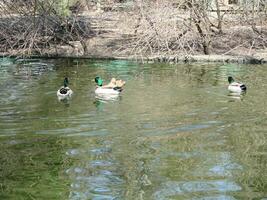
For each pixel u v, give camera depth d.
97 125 12.80
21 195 8.87
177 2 24.91
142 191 8.96
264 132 12.30
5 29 26.17
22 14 27.08
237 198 8.69
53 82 18.41
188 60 23.31
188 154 10.82
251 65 22.30
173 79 18.97
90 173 9.81
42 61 23.77
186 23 25.47
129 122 13.11
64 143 11.49
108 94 16.11
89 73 20.39
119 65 22.39
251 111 14.27
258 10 27.00
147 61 23.33
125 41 27.73
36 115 13.73
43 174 9.77
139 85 17.84
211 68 21.56
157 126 12.76
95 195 8.82
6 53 25.12
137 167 10.11
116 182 9.38
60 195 8.81
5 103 15.05
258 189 9.06
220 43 26.70
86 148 11.19
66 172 9.84
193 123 13.06
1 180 9.52
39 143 11.48
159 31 24.05
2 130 12.38
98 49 26.42
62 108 14.47
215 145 11.45
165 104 14.95
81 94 16.36
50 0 26.66
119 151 11.01
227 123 13.11
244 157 10.65
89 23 30.11
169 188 9.12
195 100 15.51
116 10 30.75
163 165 10.23
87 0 30.06
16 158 10.59
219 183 9.36
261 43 26.56
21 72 20.72
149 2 24.62
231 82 17.22
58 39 27.78
